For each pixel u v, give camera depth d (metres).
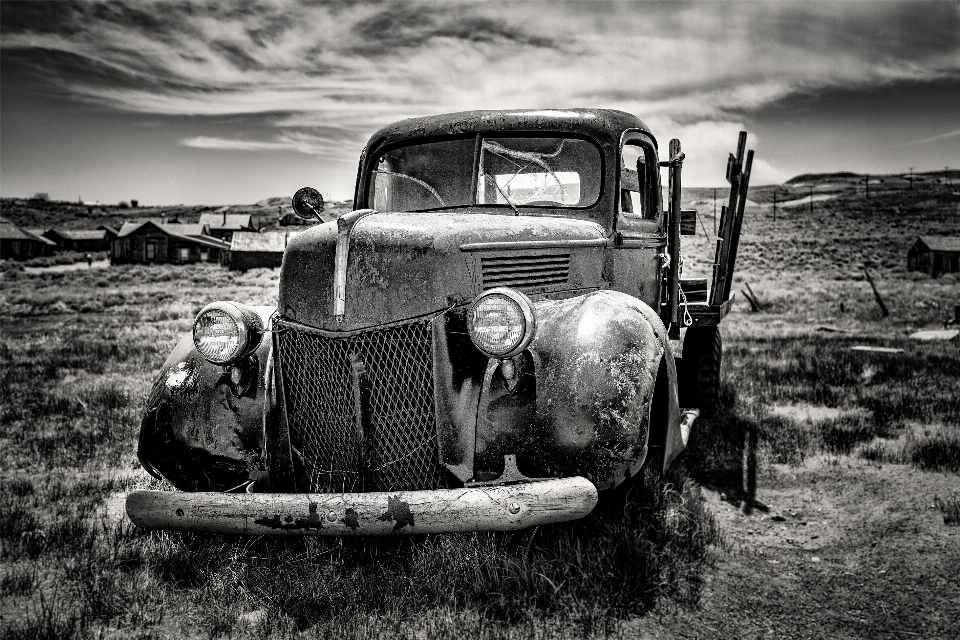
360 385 3.38
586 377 3.36
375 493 3.11
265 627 3.10
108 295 36.84
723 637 3.09
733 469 5.56
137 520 3.30
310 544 3.67
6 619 3.24
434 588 3.34
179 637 3.09
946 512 4.50
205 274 57.31
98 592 3.41
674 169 5.28
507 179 4.82
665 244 5.62
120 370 11.38
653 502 4.13
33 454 6.10
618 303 3.70
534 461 3.35
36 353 13.71
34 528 4.34
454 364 3.41
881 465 5.63
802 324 20.31
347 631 3.05
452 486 3.38
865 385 8.94
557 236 4.10
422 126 4.98
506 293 3.19
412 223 3.52
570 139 4.73
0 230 92.62
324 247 3.50
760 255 63.72
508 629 3.07
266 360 3.71
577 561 3.47
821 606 3.38
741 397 7.93
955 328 18.28
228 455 3.71
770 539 4.22
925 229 87.38
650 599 3.35
